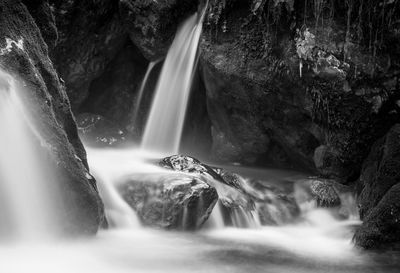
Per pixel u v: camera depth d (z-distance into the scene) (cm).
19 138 493
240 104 943
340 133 821
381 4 727
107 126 1085
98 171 729
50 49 687
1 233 470
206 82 976
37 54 588
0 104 477
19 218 484
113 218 650
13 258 462
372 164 785
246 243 620
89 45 1065
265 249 597
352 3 739
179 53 1044
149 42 1062
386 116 784
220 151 1035
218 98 970
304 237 668
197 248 584
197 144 1091
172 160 787
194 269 507
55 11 975
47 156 520
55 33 679
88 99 1166
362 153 822
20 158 491
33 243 493
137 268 495
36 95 539
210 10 908
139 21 1055
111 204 672
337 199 783
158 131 1073
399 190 597
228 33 899
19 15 581
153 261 521
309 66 785
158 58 1091
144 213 659
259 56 870
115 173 736
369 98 773
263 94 888
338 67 764
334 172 849
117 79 1180
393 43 741
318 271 520
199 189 652
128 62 1174
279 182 816
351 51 758
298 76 817
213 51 913
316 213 762
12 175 481
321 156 860
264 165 1016
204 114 1095
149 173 718
